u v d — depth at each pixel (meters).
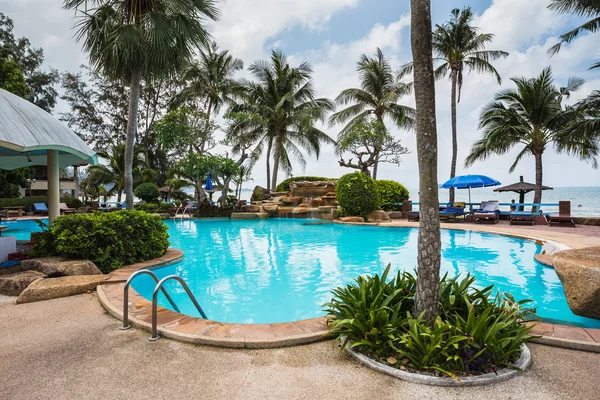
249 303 5.57
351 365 2.87
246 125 24.41
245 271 7.66
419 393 2.43
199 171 21.25
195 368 2.86
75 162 9.09
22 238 12.77
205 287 6.46
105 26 9.47
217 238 12.88
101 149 31.73
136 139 35.19
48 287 5.04
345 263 8.30
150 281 6.75
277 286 6.50
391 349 2.95
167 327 3.68
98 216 6.89
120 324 3.96
